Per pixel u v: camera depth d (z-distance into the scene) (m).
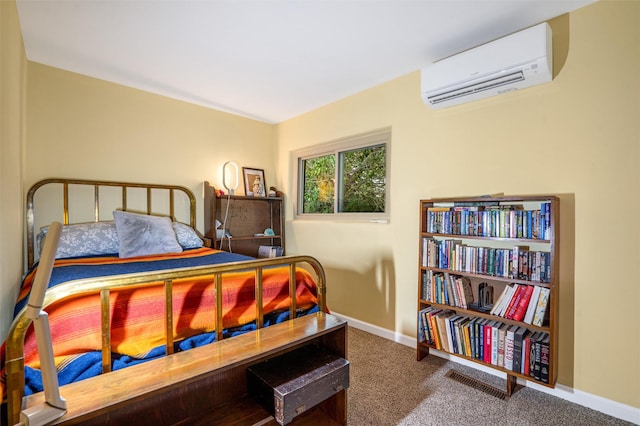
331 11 1.77
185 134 3.21
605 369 1.70
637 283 1.61
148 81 2.73
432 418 1.64
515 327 1.93
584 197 1.77
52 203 2.48
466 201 2.07
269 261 1.48
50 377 0.82
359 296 2.93
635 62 1.62
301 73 2.57
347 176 3.20
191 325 1.29
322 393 1.40
